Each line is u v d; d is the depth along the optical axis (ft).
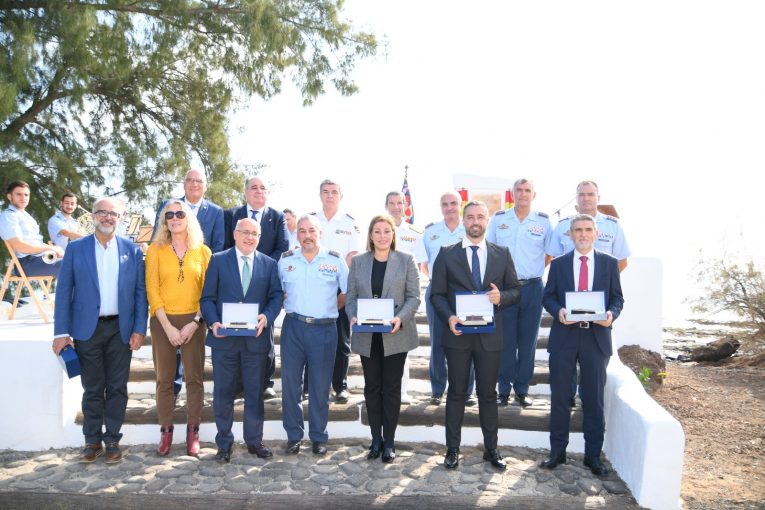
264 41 37.55
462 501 13.25
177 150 41.11
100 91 39.14
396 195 22.65
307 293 15.70
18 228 20.44
